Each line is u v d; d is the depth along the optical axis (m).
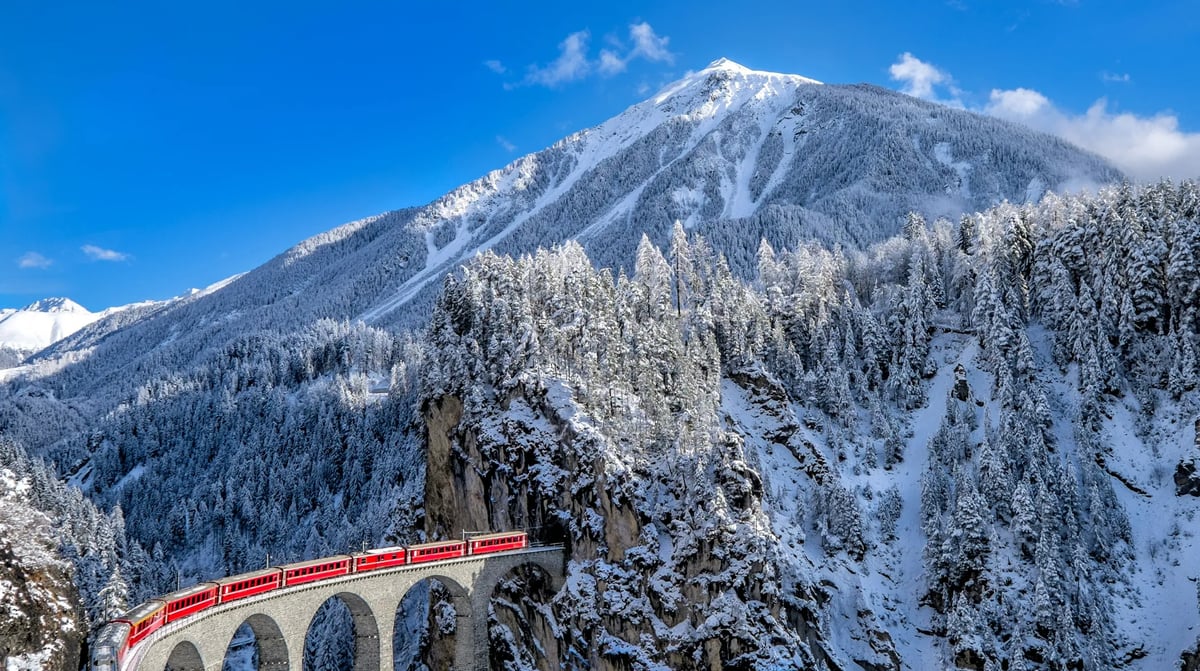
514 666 118.69
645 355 131.62
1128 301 128.38
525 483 121.56
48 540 72.50
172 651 78.19
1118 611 104.94
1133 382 127.06
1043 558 104.19
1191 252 124.31
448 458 136.88
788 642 98.56
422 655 132.75
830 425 133.75
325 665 136.88
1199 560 106.25
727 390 139.50
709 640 98.88
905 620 110.44
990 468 115.31
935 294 153.88
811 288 156.88
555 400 123.94
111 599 89.12
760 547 103.00
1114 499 113.94
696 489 108.38
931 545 112.62
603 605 108.44
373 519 180.88
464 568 106.38
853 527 116.56
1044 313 140.00
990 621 104.00
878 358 144.88
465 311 142.50
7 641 60.41
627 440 118.31
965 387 132.88
